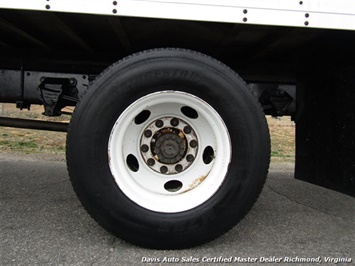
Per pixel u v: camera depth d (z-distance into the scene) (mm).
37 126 3480
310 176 3326
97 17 2295
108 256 2143
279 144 8547
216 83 2193
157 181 2355
